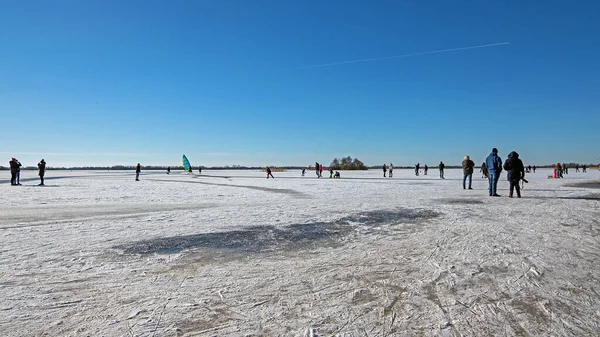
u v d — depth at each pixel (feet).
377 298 10.83
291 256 15.81
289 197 44.78
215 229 22.26
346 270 13.70
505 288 11.59
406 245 17.76
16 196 45.09
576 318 9.32
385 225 23.52
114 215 28.30
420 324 9.07
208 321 9.23
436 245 17.69
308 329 8.77
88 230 21.79
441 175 115.65
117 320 9.27
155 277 12.85
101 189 60.34
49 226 23.15
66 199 41.65
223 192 53.98
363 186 68.90
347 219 26.16
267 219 26.30
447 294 11.12
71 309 9.96
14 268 13.79
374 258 15.38
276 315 9.61
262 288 11.73
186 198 43.55
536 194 46.93
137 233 20.92
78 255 15.83
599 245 17.48
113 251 16.61
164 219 26.27
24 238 19.34
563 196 43.57
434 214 28.37
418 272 13.35
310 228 22.56
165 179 112.57
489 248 16.93
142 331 8.66
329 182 88.12
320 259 15.31
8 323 9.04
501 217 26.58
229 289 11.62
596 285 11.80
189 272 13.47
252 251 16.71
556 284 11.93
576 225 23.06
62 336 8.40
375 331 8.68
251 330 8.73
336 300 10.68
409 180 98.94
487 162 44.86
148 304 10.34
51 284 12.02
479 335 8.45
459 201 38.19
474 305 10.25
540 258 15.12
